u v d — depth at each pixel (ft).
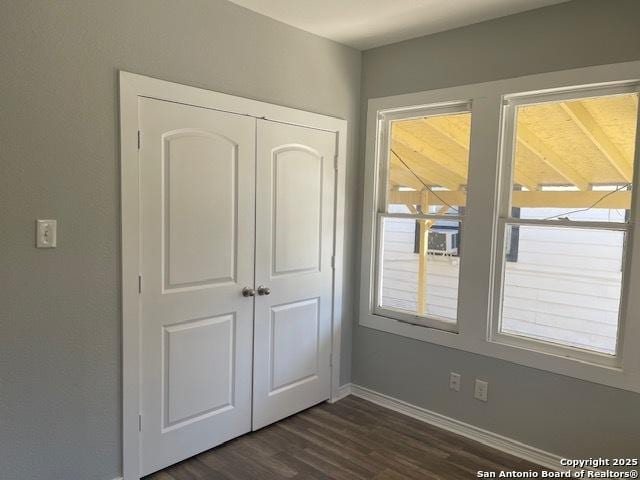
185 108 8.02
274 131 9.46
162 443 8.22
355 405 11.21
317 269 10.73
